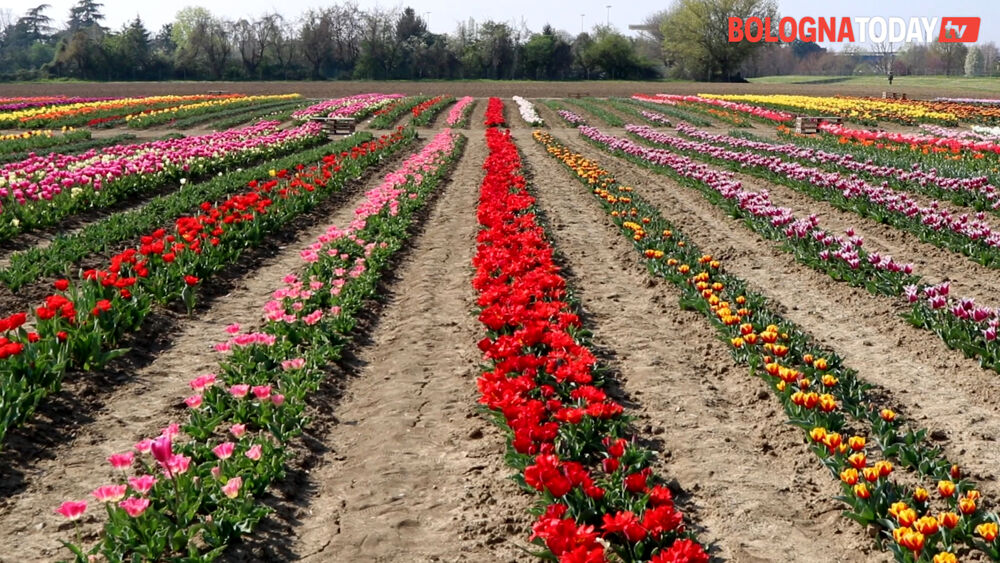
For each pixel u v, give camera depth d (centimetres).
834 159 2359
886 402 773
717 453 677
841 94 7819
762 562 530
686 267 1100
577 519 539
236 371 807
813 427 676
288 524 575
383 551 546
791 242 1357
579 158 2538
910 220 1505
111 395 784
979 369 832
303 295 936
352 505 603
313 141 3369
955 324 923
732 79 12162
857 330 991
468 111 5259
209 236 1302
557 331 830
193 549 505
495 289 940
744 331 851
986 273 1212
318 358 848
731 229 1568
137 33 11600
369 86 9275
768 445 691
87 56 10981
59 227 1567
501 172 1983
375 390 817
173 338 955
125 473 633
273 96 6725
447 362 889
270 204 1570
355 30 12394
